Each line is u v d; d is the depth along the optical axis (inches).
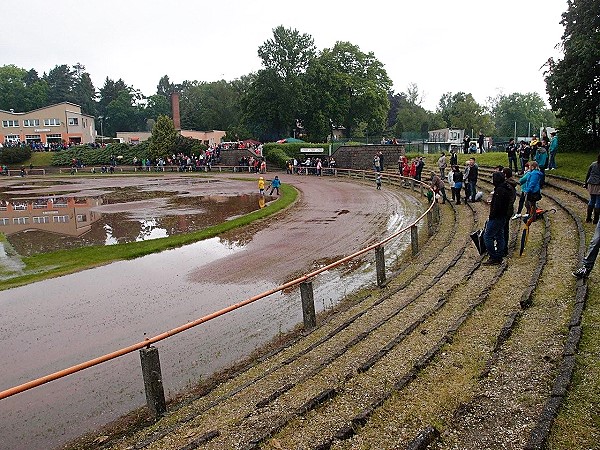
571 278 336.8
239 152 2507.4
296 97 2719.0
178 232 864.9
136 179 2204.7
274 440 193.0
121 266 621.3
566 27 1071.0
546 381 209.0
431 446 174.7
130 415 277.1
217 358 344.5
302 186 1565.0
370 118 2999.5
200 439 207.6
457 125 3572.8
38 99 5369.1
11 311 462.6
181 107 5447.8
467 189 831.7
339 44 2913.4
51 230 927.7
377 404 207.8
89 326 417.1
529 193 508.4
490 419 187.2
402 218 861.8
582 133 1115.3
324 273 545.6
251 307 446.3
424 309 346.3
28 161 3063.5
